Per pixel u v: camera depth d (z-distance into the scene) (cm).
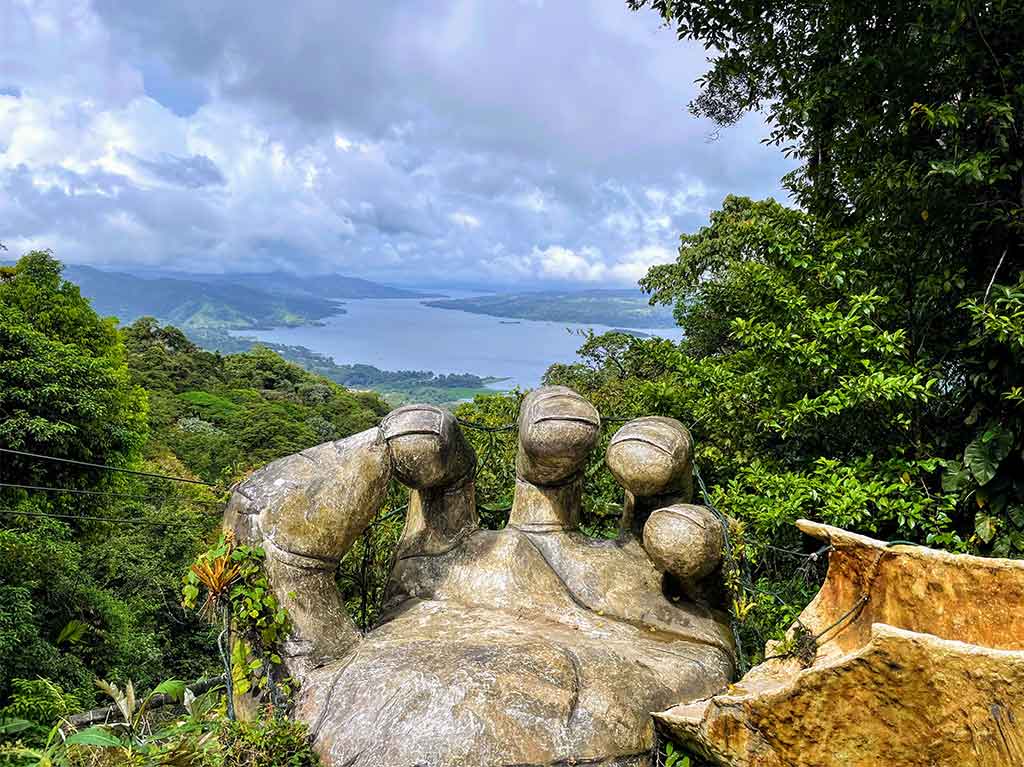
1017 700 268
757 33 819
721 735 368
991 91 632
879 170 674
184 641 1905
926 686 294
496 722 398
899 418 618
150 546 2023
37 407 1642
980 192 630
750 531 656
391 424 524
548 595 538
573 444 549
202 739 426
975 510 630
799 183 865
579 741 401
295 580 495
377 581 689
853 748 321
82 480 1761
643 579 553
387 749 396
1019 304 548
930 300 661
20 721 419
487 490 760
